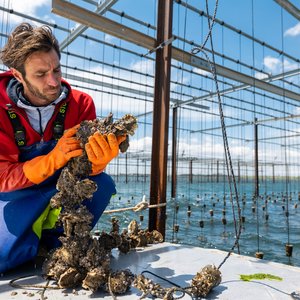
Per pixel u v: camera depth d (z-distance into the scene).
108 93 10.42
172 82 9.91
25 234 1.53
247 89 10.22
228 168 1.53
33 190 1.53
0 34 5.68
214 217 11.27
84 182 1.37
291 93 9.70
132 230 2.11
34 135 1.52
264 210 13.38
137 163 22.02
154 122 3.00
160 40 3.11
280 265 1.67
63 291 1.31
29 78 1.37
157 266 1.64
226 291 1.30
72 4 3.29
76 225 1.40
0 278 1.48
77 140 1.33
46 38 1.31
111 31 3.52
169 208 13.33
